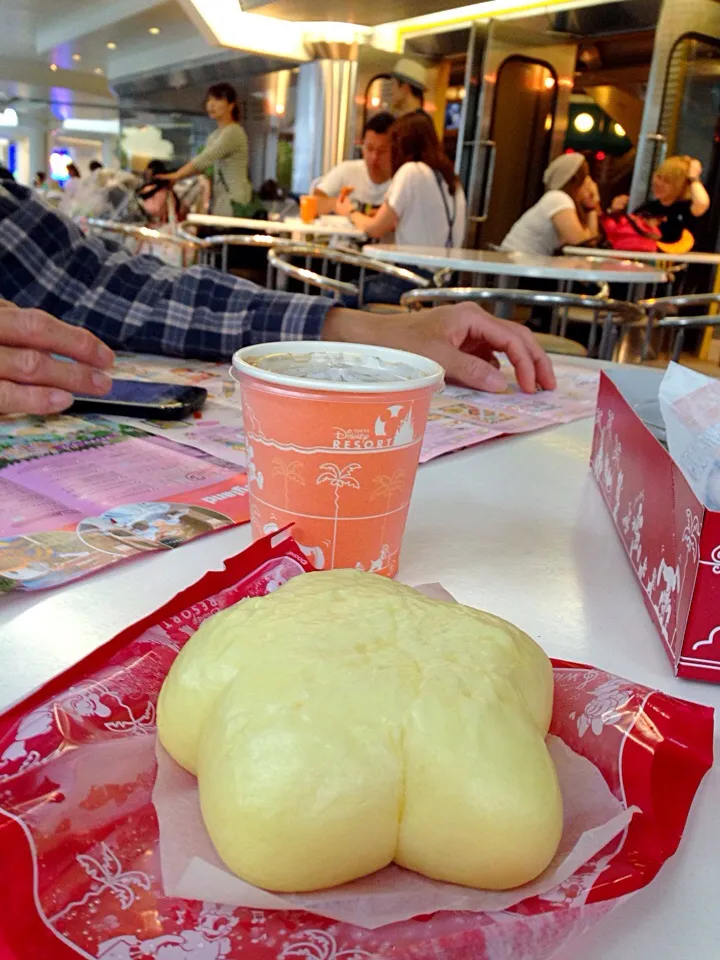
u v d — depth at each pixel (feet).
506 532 1.68
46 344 2.06
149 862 0.72
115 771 0.81
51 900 0.66
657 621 1.29
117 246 3.27
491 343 2.96
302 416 1.22
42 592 1.28
